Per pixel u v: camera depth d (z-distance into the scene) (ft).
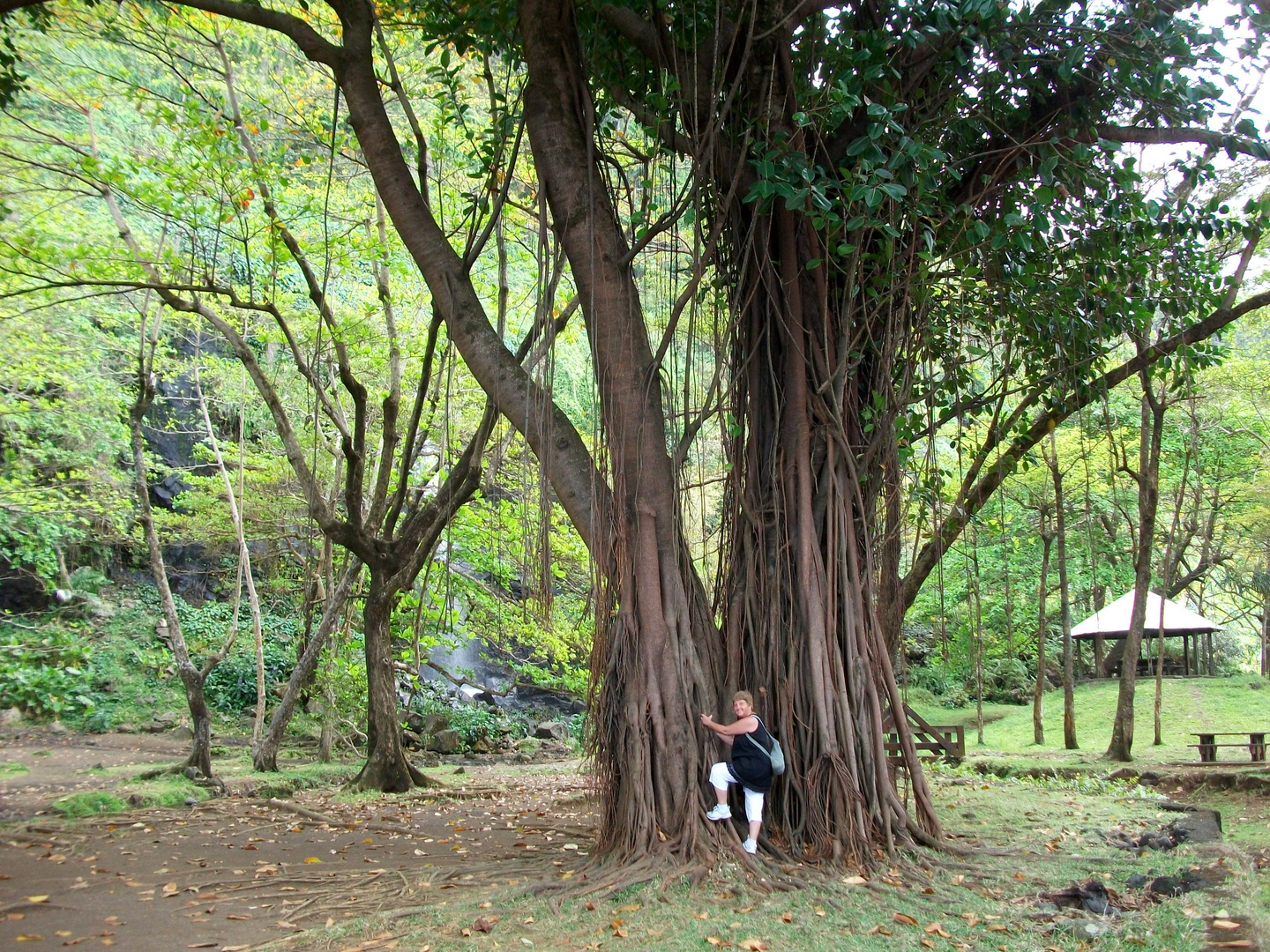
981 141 25.50
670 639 20.88
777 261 23.13
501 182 28.76
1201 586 93.66
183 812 31.53
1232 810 36.06
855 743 21.12
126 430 57.41
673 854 19.11
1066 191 25.40
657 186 25.99
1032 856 20.93
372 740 39.45
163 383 70.64
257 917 17.16
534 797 37.73
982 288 28.84
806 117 19.83
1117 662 92.17
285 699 43.47
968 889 18.35
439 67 30.91
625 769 20.42
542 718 75.72
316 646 43.60
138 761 49.62
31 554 56.13
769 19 21.49
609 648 21.20
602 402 22.02
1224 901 16.22
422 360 42.88
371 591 39.93
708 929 15.28
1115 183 24.77
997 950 14.33
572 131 22.58
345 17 24.86
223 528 62.08
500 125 25.94
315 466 47.50
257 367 37.78
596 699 21.24
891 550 25.20
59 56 47.91
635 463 21.61
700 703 20.77
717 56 20.88
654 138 23.30
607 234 22.25
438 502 39.29
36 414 51.90
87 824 28.63
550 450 22.16
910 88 22.81
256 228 40.68
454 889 19.04
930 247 22.18
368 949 14.46
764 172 19.71
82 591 65.77
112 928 16.37
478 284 42.04
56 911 17.70
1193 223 27.89
